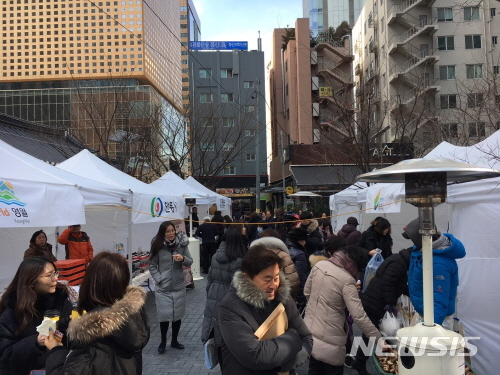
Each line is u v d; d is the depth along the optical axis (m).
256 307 2.31
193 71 40.41
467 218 4.35
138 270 8.86
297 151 26.14
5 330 2.72
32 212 4.11
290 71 35.62
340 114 21.95
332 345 3.62
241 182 39.69
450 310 3.50
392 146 20.98
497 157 4.28
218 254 4.57
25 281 2.82
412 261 3.64
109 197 5.99
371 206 6.76
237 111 32.56
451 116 21.58
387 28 30.53
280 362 2.17
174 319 5.54
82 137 20.22
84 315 2.14
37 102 48.59
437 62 29.06
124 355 2.19
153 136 20.48
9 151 4.96
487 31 28.69
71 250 7.68
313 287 3.82
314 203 22.42
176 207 8.92
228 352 2.33
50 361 2.31
